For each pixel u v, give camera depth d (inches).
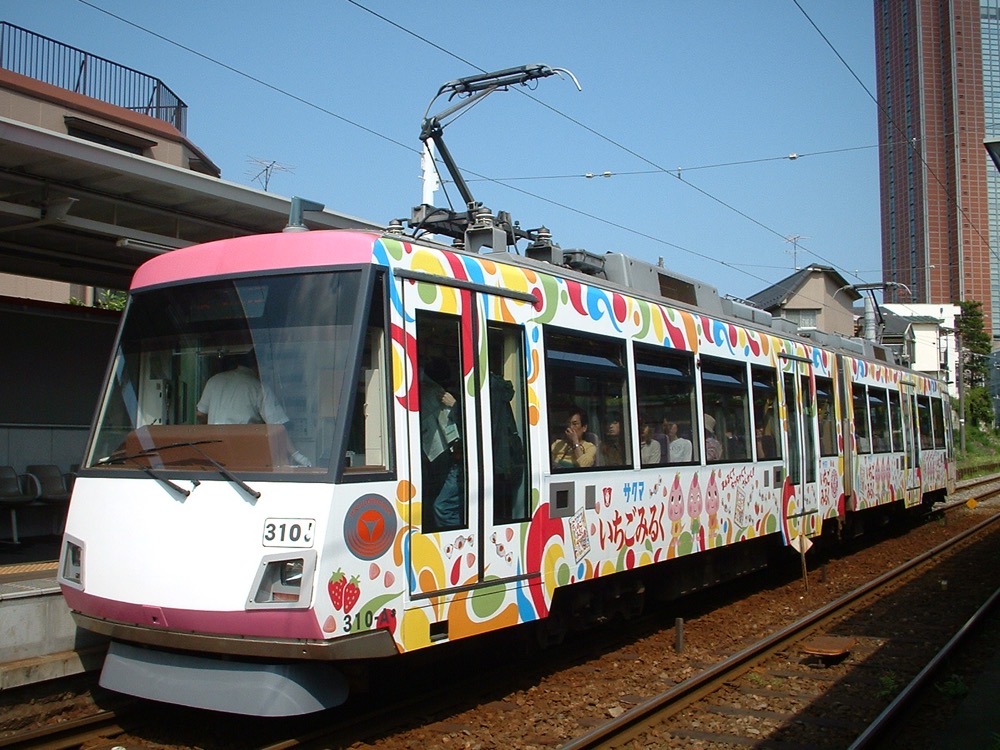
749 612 439.5
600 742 242.8
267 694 219.5
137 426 252.5
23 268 476.1
